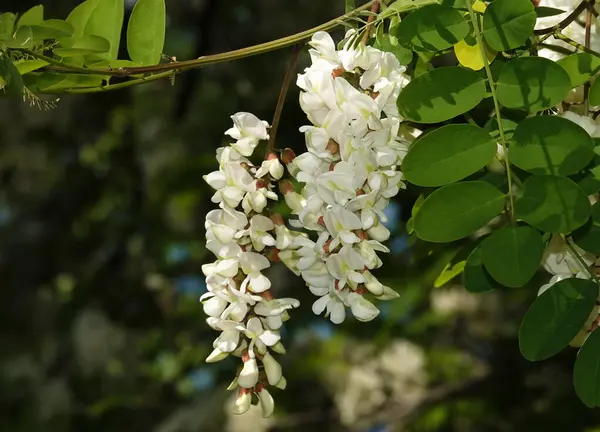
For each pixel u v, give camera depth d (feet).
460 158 3.47
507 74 3.50
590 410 6.54
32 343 8.82
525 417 6.75
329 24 3.66
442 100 3.51
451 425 7.22
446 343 7.59
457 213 3.45
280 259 3.58
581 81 3.55
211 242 3.55
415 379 7.27
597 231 3.53
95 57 3.74
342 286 3.48
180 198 8.30
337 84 3.45
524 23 3.54
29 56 3.66
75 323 8.75
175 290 8.93
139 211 8.66
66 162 8.81
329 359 7.63
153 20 3.75
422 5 3.59
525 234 3.45
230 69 7.86
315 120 3.49
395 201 5.93
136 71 3.69
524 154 3.45
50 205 8.87
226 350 3.54
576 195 3.41
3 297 8.82
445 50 3.70
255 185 3.54
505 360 6.77
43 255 8.87
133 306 8.71
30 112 8.54
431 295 7.35
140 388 8.42
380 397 7.23
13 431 8.49
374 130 3.46
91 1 3.75
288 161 3.56
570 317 3.48
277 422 7.23
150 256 8.70
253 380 3.54
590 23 3.65
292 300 3.55
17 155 8.85
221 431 7.29
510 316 7.33
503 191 3.69
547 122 3.43
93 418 8.29
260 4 7.85
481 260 3.57
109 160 8.61
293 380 7.73
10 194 8.91
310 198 3.48
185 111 7.24
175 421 7.47
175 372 8.30
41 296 8.88
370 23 3.56
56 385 8.55
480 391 6.83
